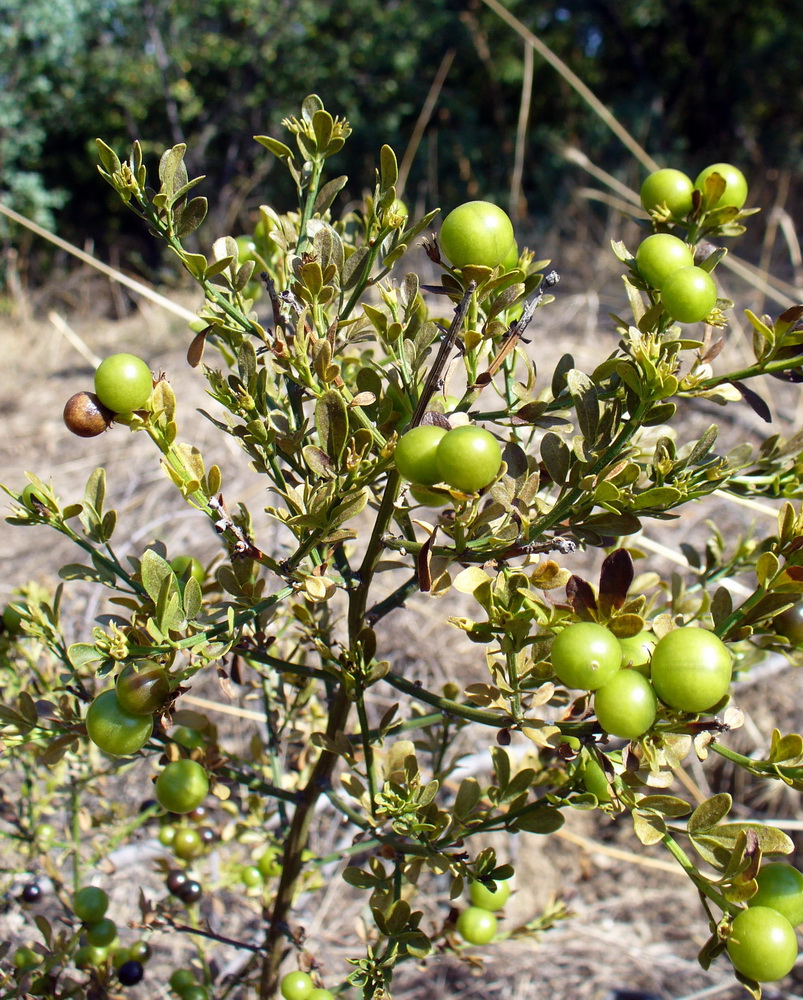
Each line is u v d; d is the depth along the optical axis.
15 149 1.32
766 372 0.12
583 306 0.61
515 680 0.11
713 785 0.34
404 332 0.13
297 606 0.14
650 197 0.14
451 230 0.12
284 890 0.16
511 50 1.44
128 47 1.44
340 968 0.28
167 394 0.12
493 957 0.30
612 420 0.11
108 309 1.00
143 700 0.11
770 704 0.34
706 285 0.11
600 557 0.40
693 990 0.30
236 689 0.27
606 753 0.12
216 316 0.13
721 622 0.12
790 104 1.39
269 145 0.13
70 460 0.51
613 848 0.34
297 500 0.12
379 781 0.16
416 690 0.13
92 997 0.18
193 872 0.22
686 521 0.41
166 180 0.11
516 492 0.12
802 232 0.80
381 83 1.36
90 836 0.25
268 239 0.15
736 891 0.10
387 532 0.13
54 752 0.14
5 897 0.23
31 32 1.30
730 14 1.46
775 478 0.14
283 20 1.39
